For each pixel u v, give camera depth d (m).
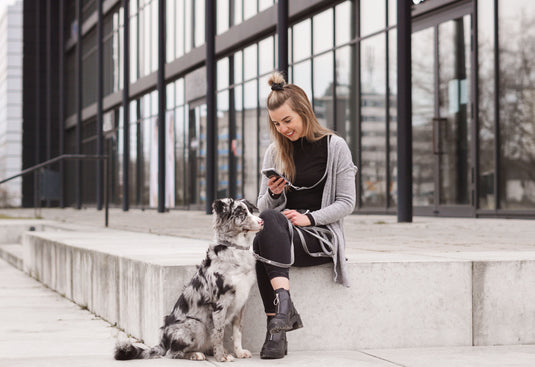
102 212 25.19
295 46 16.52
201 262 3.95
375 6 13.82
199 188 21.70
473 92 11.84
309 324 4.01
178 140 23.50
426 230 9.04
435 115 12.79
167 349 3.65
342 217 3.85
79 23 31.53
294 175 3.88
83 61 34.75
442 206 12.64
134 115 27.92
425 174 13.09
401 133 11.09
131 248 5.98
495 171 11.43
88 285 6.19
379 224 10.62
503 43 11.29
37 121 38.47
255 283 3.91
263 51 17.81
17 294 7.46
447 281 4.16
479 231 8.71
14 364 3.63
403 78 11.07
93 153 33.66
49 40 37.47
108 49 30.91
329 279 4.02
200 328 3.54
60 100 35.53
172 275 3.98
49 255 8.02
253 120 18.28
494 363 3.58
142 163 27.12
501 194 11.39
